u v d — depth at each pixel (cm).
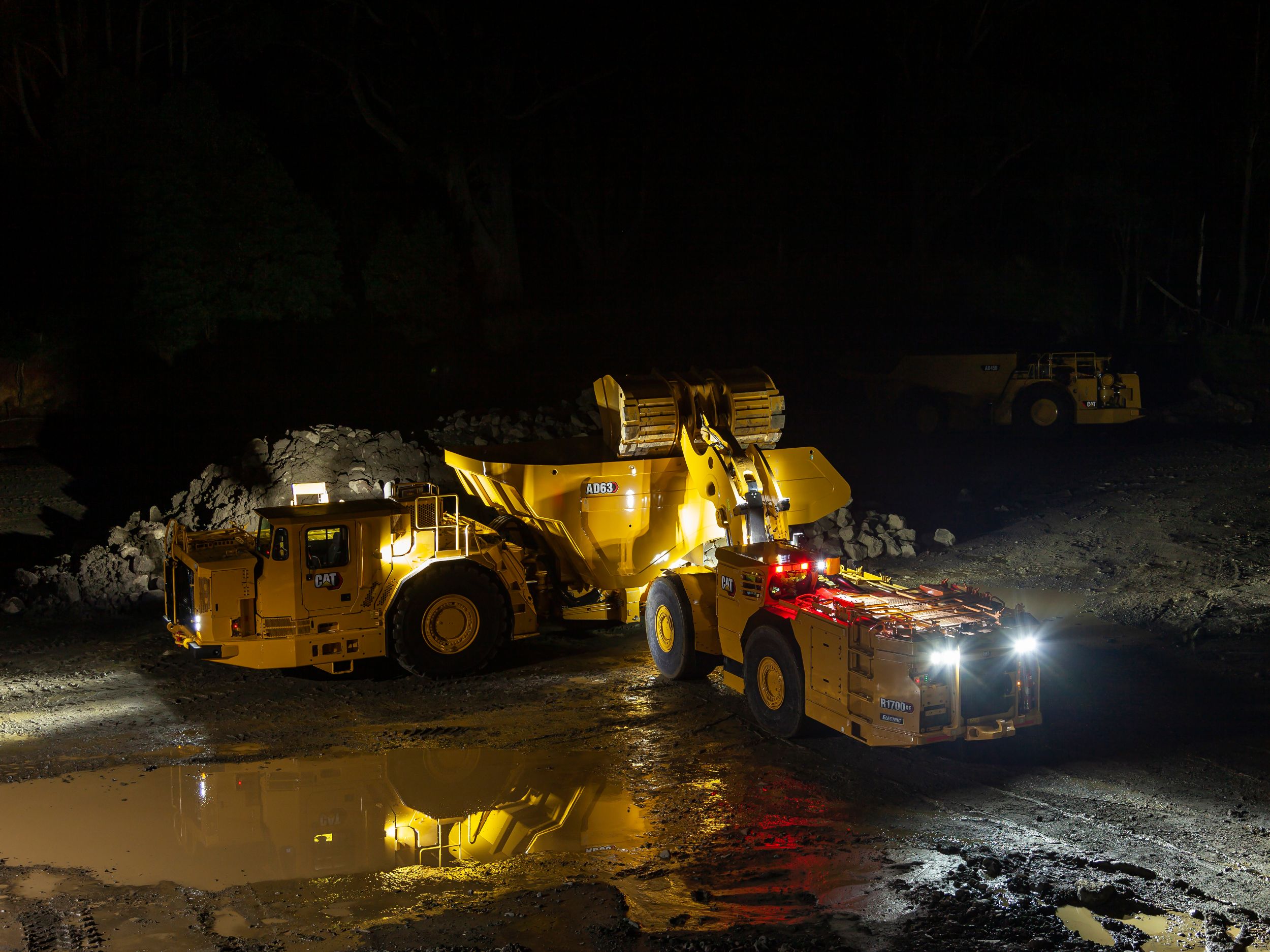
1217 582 1411
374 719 1015
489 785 852
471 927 619
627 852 728
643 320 3428
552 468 1213
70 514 1978
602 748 928
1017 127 3684
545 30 3500
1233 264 3997
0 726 1013
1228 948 591
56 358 2750
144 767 903
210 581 1046
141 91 2861
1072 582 1462
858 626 847
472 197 3659
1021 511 1830
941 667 814
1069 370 2473
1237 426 2566
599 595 1294
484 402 2598
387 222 3152
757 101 3803
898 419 2489
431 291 3131
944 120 3750
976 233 4203
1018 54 3825
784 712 934
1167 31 3781
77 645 1281
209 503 1650
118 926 630
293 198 2958
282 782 866
